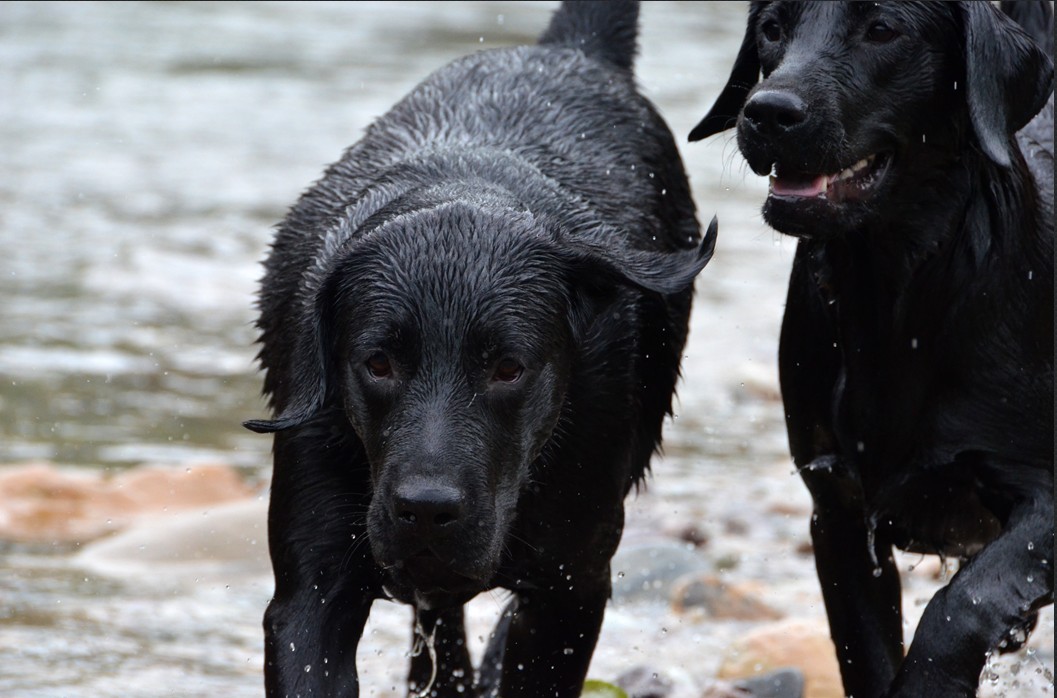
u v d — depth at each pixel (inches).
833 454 396.2
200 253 930.1
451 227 339.6
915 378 376.8
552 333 338.6
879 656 401.7
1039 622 484.4
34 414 666.8
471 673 448.8
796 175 357.1
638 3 516.7
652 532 561.9
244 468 617.6
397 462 316.8
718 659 471.8
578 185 411.8
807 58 354.6
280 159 1170.6
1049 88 365.4
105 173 1114.1
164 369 735.1
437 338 325.7
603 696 424.5
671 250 463.2
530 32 1750.7
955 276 370.0
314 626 352.2
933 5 358.3
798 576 536.1
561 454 360.8
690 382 738.8
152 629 474.0
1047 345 372.2
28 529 551.8
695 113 1257.4
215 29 1748.3
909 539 395.2
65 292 848.3
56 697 418.9
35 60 1530.5
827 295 385.7
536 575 373.7
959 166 369.4
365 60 1565.0
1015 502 371.2
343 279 340.2
